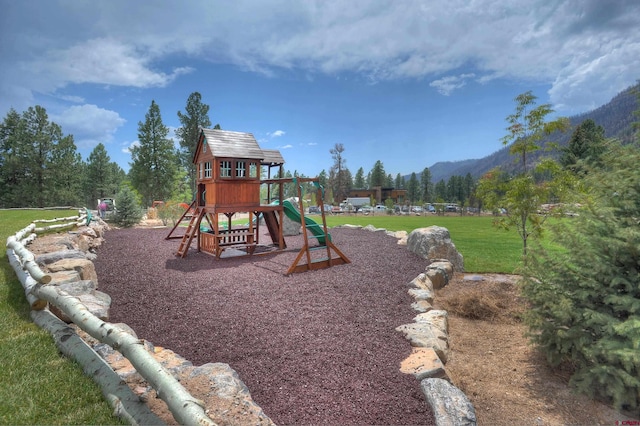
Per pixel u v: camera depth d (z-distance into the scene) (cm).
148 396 328
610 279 449
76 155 4981
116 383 338
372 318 615
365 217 5056
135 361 327
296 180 1013
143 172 4738
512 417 412
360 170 12950
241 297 698
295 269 922
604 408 434
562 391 468
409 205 9269
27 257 629
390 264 1019
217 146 1124
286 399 373
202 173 1196
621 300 421
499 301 797
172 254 1125
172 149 4931
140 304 644
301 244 1395
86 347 402
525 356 567
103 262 948
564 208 526
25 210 2602
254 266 984
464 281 1003
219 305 648
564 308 456
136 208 2327
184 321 573
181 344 493
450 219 4438
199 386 355
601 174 477
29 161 4434
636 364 395
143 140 4716
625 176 459
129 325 553
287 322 580
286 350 482
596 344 441
